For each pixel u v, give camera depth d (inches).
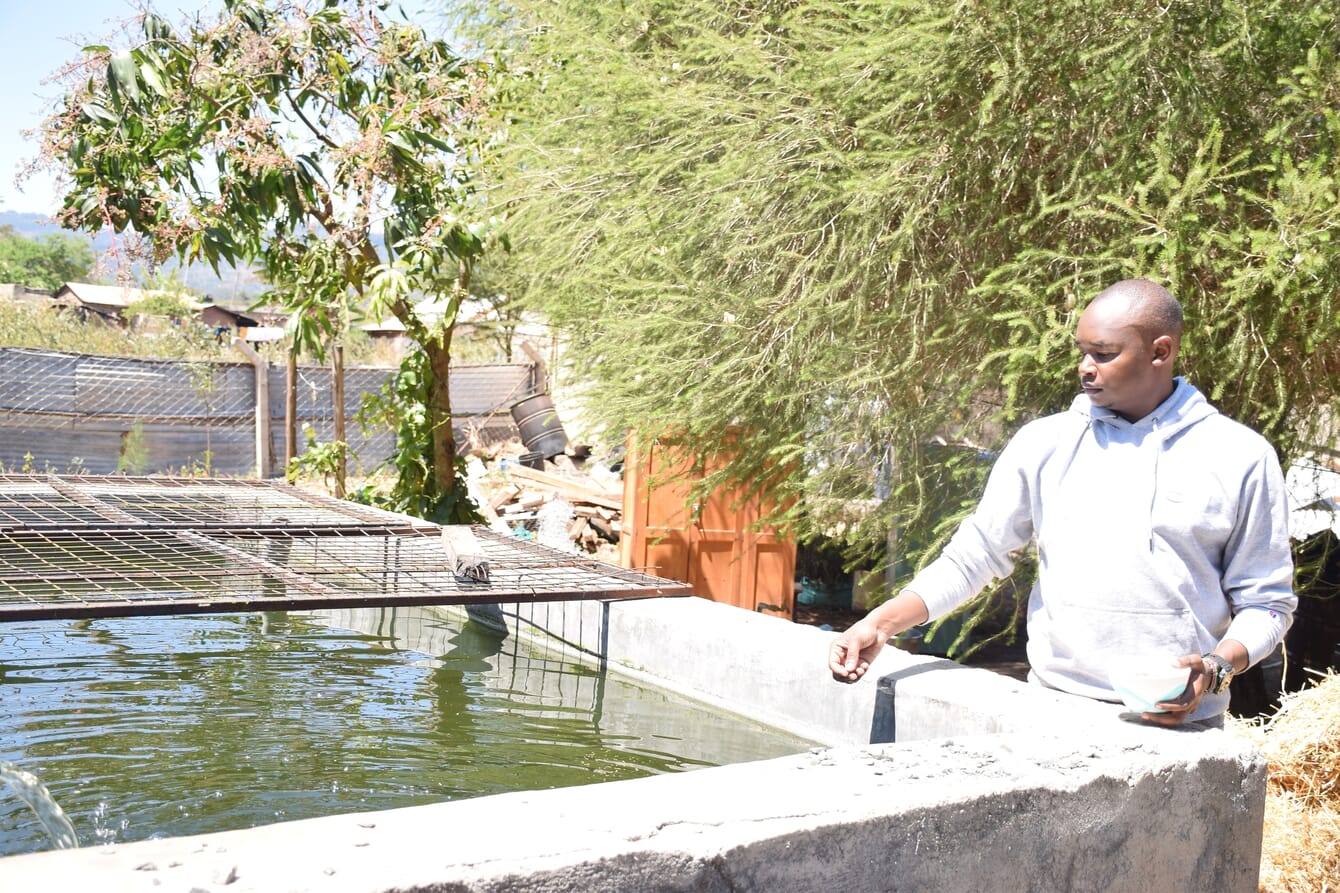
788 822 70.2
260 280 339.3
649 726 139.1
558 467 495.8
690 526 255.3
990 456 199.0
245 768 119.2
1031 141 186.9
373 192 288.8
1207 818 91.5
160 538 199.6
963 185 188.7
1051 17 172.4
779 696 135.8
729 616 153.7
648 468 258.1
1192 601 94.3
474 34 318.3
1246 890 95.1
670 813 70.4
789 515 213.6
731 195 199.5
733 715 142.5
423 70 318.7
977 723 103.7
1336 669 206.1
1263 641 90.0
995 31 171.8
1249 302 158.2
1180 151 171.2
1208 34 170.2
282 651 177.5
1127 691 92.7
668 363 207.5
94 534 192.4
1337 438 187.5
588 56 233.5
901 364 194.7
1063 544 100.0
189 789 112.2
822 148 192.4
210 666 165.6
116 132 273.9
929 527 202.1
